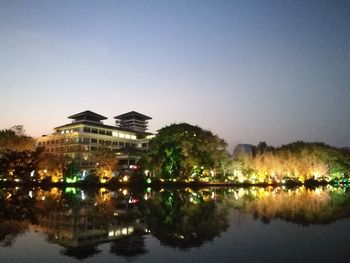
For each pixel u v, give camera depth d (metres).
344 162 116.06
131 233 19.48
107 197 47.72
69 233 19.39
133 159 104.56
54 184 75.31
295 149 107.94
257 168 99.06
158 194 54.94
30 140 79.06
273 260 13.30
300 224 21.92
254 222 22.98
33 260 13.67
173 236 18.42
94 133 116.88
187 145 80.44
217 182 89.81
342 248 15.13
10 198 42.28
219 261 13.31
